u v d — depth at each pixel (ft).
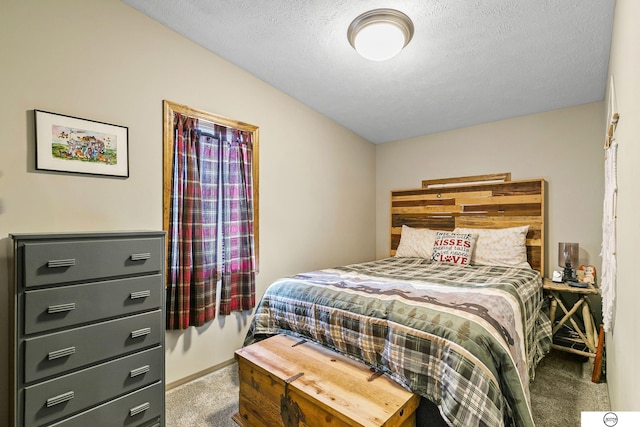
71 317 4.70
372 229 14.02
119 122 6.52
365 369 5.28
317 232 11.19
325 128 11.50
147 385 5.53
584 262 9.32
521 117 10.53
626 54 4.05
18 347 4.27
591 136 9.31
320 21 6.61
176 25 7.19
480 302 5.45
